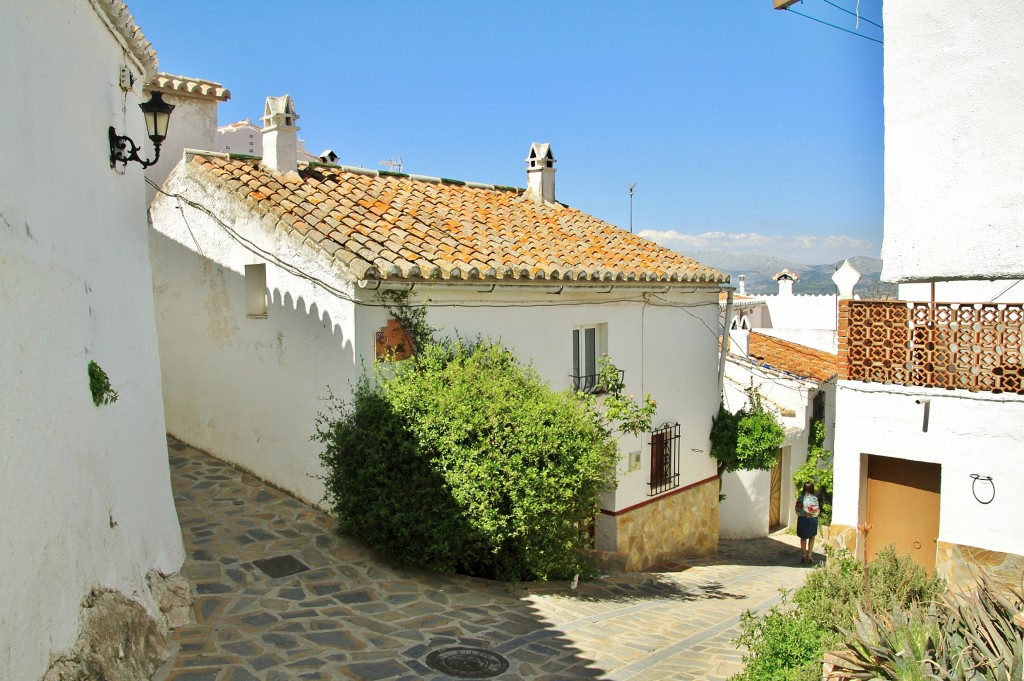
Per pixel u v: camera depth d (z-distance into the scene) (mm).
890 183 8984
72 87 5414
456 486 8156
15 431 3969
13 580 3768
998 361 7898
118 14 6184
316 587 7734
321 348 9312
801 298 28234
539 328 10953
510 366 9609
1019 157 8078
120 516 5852
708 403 14695
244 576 7719
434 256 9852
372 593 7836
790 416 16688
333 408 9148
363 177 12445
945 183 8578
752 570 13219
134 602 5641
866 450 8742
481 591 8586
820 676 5805
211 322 11305
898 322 8516
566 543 9203
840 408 8938
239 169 11070
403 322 9164
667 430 13438
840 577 7270
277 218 9688
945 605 5992
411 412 8352
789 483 17594
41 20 4816
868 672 5406
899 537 8844
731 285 14680
